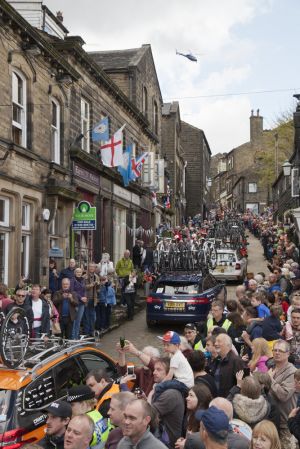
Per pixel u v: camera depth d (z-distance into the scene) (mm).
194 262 20578
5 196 14516
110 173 22422
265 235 36938
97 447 5320
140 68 29234
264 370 7371
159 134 34781
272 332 9070
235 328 9469
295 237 28953
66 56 18828
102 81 21750
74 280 13562
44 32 19094
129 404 4578
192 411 5488
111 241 23516
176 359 6590
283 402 6375
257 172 70375
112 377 7504
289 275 15531
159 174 31422
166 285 16422
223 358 7137
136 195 28234
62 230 17859
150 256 24734
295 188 27672
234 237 35594
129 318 17953
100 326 15492
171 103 47719
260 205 74750
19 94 15445
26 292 10898
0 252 14391
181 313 15844
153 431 4957
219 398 5074
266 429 4715
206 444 4227
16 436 5566
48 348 6887
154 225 33438
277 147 51875
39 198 16031
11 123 14500
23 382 5910
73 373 6734
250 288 13016
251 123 82562
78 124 19453
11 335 6141
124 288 18469
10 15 14000
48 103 16844
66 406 5105
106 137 19766
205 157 66688
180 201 50156
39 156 15938
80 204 18234
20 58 15008
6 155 13898
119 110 24984
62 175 17844
